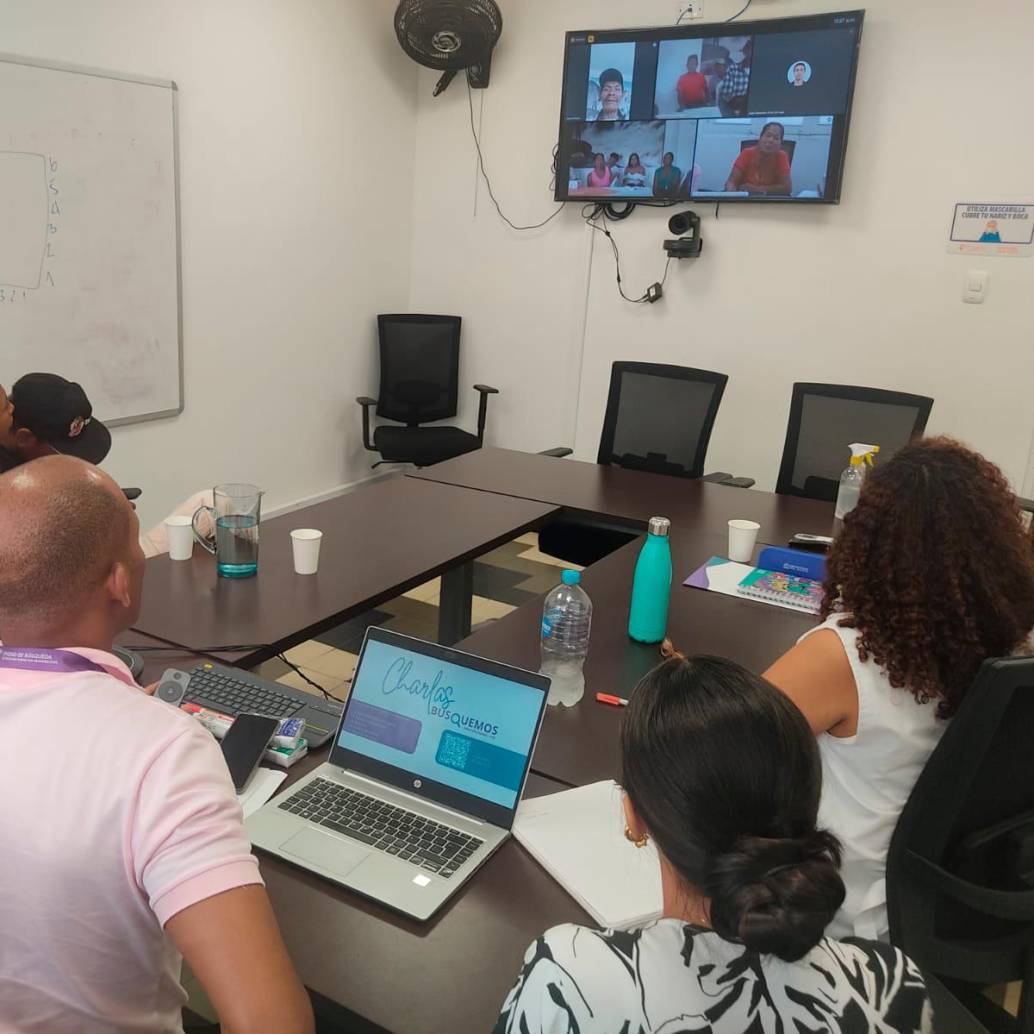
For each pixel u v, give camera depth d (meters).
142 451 3.99
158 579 2.12
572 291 4.98
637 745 0.74
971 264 4.11
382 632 1.41
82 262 3.53
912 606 1.25
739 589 2.20
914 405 3.30
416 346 5.07
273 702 1.57
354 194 4.86
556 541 3.40
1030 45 3.83
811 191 4.23
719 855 0.69
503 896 1.16
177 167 3.85
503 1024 0.75
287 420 4.75
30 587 0.88
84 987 0.86
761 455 4.71
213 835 0.83
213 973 0.79
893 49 4.05
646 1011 0.70
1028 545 1.28
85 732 0.84
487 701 1.32
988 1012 1.68
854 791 1.33
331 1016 1.00
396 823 1.27
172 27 3.72
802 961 0.72
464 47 4.61
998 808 1.34
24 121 3.23
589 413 5.09
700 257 4.62
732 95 4.28
